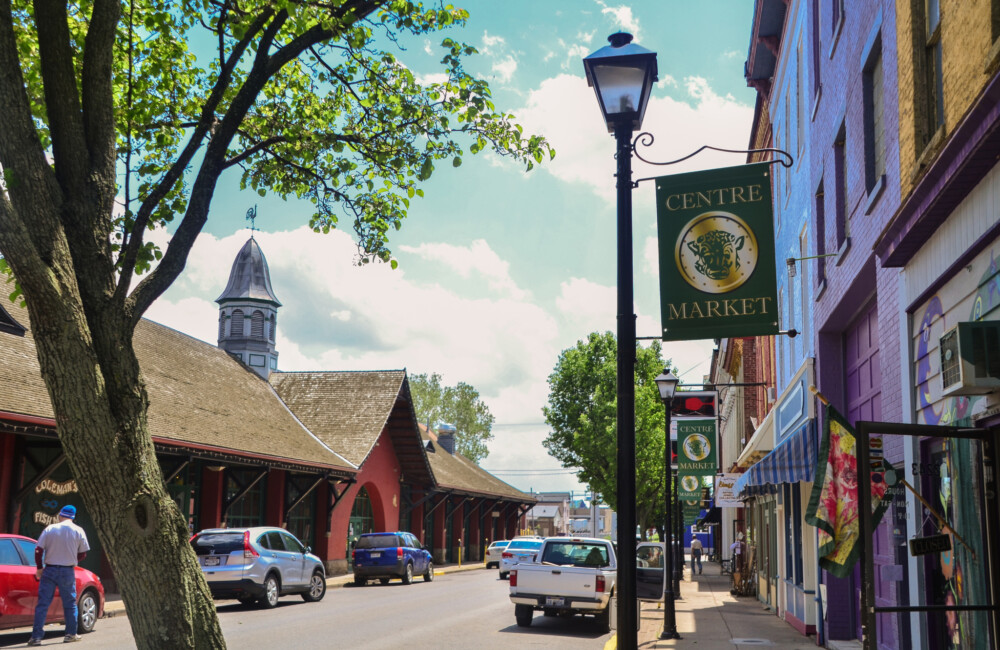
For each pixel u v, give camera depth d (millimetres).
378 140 8258
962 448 6840
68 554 13477
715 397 22266
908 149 7871
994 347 5816
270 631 15172
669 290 7598
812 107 14359
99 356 5098
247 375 36531
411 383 82062
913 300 7969
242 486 28078
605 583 16594
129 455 4961
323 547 33875
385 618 17844
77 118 5398
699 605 23594
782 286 19109
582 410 60062
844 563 5980
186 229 5777
